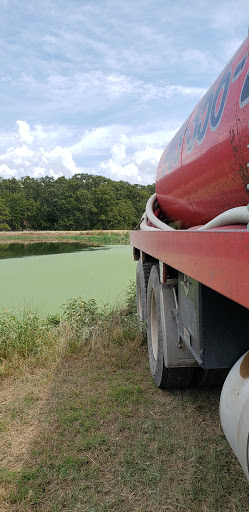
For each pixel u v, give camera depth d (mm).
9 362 3816
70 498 1934
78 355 4031
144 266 4215
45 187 104562
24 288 8312
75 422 2662
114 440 2422
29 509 1878
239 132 1816
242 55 1922
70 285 8586
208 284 1415
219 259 1282
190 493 1917
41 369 3711
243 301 1057
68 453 2299
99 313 5133
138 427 2559
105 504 1878
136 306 5332
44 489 2010
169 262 2264
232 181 2035
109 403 2920
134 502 1889
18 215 89812
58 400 3012
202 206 2752
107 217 87000
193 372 3061
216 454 2213
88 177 109125
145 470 2117
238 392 1526
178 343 2750
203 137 2391
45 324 4809
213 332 1949
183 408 2795
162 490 1956
